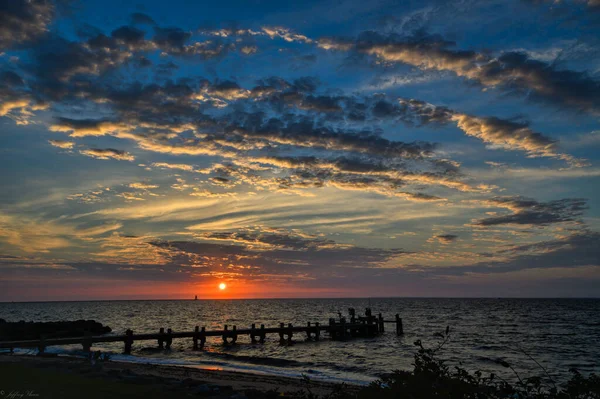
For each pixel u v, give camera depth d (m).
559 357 36.53
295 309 152.38
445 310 136.75
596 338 53.06
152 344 44.88
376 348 41.91
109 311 146.12
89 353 30.06
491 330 64.12
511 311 129.88
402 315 107.50
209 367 27.81
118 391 12.95
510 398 6.67
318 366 29.45
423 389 6.40
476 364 32.00
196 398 13.38
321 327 49.00
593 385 6.29
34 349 34.69
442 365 6.96
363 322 54.03
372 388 6.82
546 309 143.38
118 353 36.09
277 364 30.23
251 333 45.09
